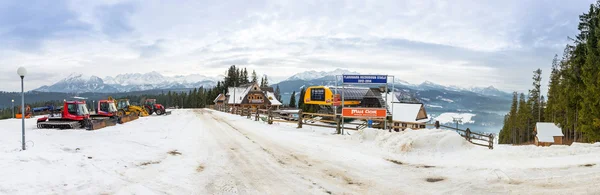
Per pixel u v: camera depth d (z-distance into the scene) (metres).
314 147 12.60
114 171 7.86
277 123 26.31
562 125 44.50
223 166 9.06
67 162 8.23
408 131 12.27
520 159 8.88
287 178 7.78
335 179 7.71
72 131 19.34
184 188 6.76
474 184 6.81
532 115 61.97
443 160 9.54
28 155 8.69
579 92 34.00
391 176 7.96
